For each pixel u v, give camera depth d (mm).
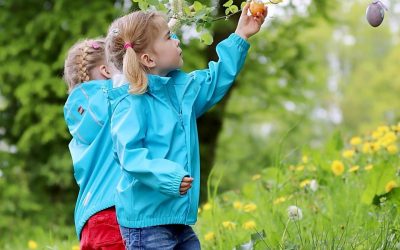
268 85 13945
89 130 3662
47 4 11789
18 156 11922
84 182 3578
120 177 3475
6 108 12195
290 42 13406
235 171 18234
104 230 3443
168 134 3248
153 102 3293
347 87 32031
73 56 4051
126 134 3150
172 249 3227
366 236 3988
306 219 4832
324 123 31328
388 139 5906
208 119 12586
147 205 3182
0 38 11477
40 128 11250
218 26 11133
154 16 3389
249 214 5121
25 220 11117
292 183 5602
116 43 3398
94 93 3812
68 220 11594
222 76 3500
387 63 30438
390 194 4594
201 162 12336
